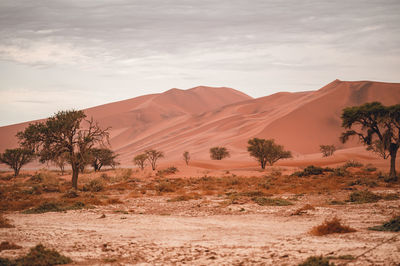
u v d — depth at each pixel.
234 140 190.12
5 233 14.32
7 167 184.50
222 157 137.25
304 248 10.25
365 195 25.09
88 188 39.16
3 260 9.33
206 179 50.72
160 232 14.51
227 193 31.06
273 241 11.81
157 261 9.69
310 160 113.44
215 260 9.49
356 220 15.87
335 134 198.12
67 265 9.48
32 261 9.46
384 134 42.00
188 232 14.42
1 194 34.38
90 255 10.55
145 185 43.91
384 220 15.48
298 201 25.33
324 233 12.63
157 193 33.34
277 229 14.61
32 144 38.28
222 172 70.81
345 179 43.44
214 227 15.58
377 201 23.66
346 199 25.23
